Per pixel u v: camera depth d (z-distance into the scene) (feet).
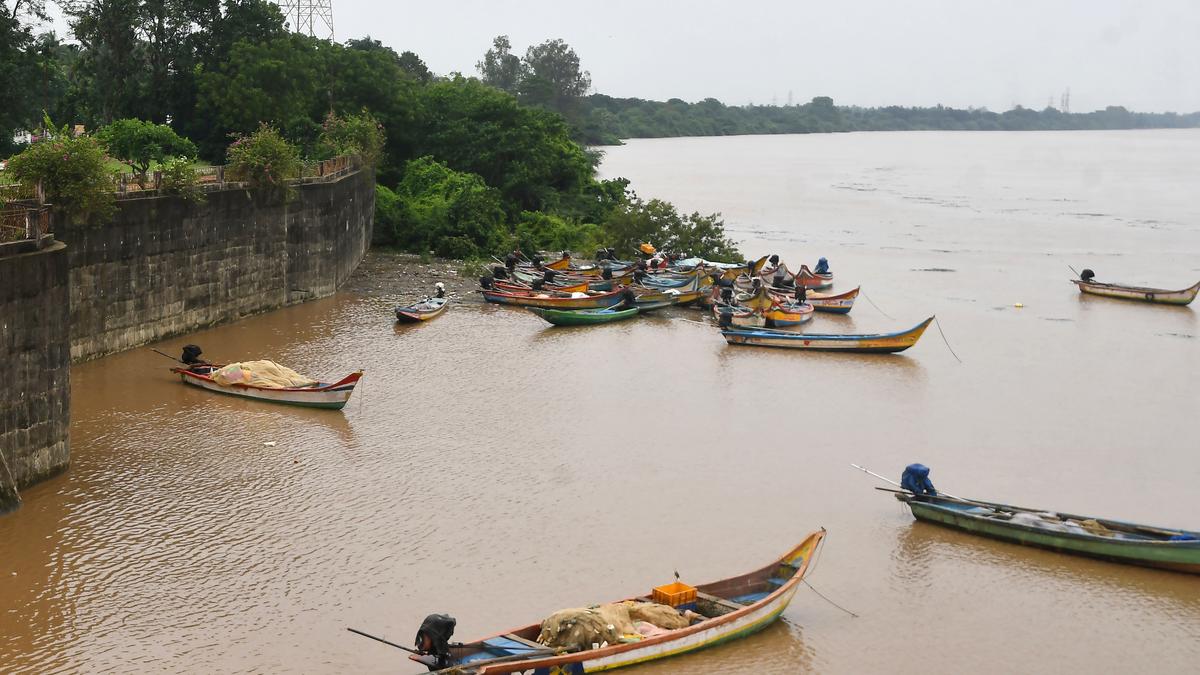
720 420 154.71
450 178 327.67
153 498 118.42
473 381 171.01
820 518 119.44
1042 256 329.72
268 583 100.22
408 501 120.47
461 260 286.05
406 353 186.80
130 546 106.63
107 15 267.59
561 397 163.73
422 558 106.32
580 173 396.57
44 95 238.68
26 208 128.77
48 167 152.97
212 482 123.65
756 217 433.89
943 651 91.91
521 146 359.25
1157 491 130.82
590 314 216.74
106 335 169.07
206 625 92.48
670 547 110.42
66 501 116.47
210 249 191.93
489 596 98.89
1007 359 197.26
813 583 104.12
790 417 157.48
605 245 300.40
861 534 115.55
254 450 134.72
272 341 189.06
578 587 100.99
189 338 187.42
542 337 204.54
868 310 243.60
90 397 151.53
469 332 205.87
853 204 496.23
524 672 80.53
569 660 82.07
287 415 149.18
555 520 116.47
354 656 88.33
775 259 270.26
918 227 403.75
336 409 152.46
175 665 86.28
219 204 193.06
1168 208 484.74
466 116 369.91
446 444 139.85
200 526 111.86
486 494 123.13
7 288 111.96
